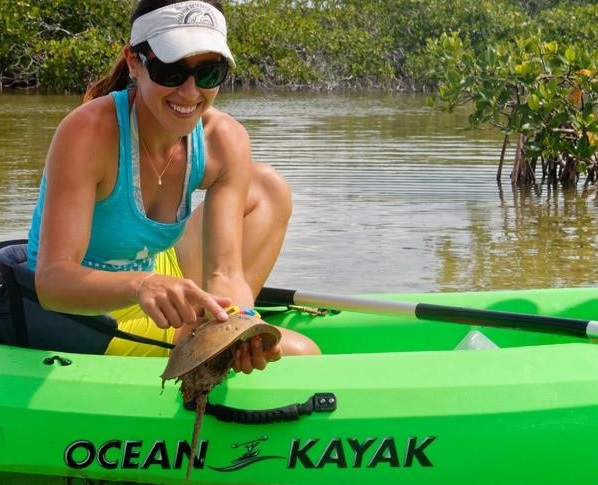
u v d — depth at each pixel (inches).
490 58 310.5
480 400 95.1
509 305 131.1
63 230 88.8
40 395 94.9
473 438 93.7
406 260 200.5
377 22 1358.3
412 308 114.3
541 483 94.5
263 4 1299.2
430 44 358.6
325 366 98.9
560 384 96.9
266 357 85.4
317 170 337.1
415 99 932.0
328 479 93.2
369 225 236.8
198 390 85.0
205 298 81.6
